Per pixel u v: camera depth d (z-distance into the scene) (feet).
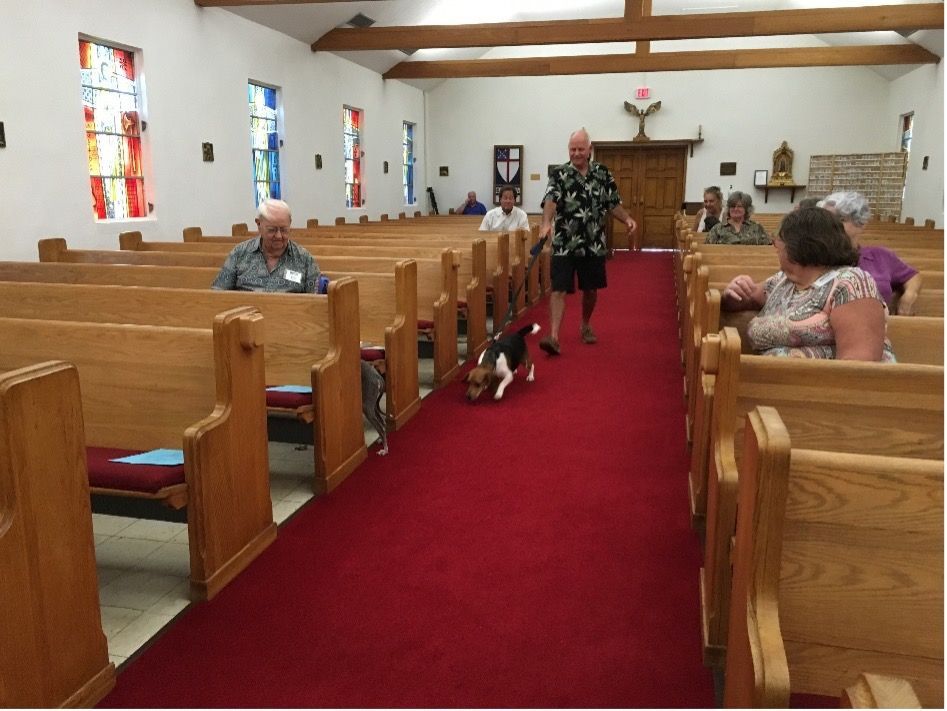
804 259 8.20
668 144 47.88
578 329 22.94
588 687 6.67
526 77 48.93
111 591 8.32
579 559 8.93
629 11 29.48
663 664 6.99
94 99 20.98
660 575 8.57
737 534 5.17
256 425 8.93
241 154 27.84
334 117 35.88
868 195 43.01
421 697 6.54
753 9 43.06
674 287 32.17
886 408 6.28
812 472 4.07
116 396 8.79
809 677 4.35
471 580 8.46
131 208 22.68
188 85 24.52
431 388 16.22
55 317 11.71
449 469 11.68
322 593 8.21
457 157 50.62
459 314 18.19
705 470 9.29
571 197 18.35
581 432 13.41
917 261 14.71
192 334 8.44
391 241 21.54
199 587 8.02
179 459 8.18
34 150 18.56
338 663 7.01
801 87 45.85
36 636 5.87
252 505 8.90
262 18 28.53
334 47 32.76
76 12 19.60
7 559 5.56
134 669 6.93
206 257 16.33
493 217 27.53
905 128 42.42
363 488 10.97
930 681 4.17
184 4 24.12
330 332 10.83
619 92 48.01
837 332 7.91
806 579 4.21
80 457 6.27
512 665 6.98
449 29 31.24
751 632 4.15
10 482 5.59
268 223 12.45
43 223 18.95
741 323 10.25
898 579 4.10
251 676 6.82
